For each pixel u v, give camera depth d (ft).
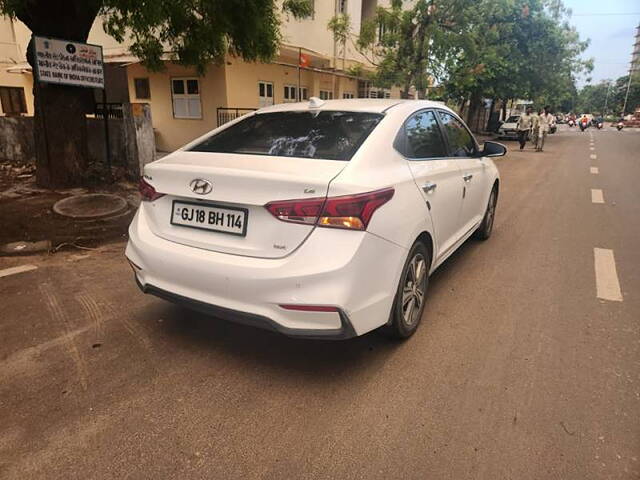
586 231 20.22
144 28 23.04
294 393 8.63
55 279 13.88
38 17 21.97
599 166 45.62
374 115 10.64
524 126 63.36
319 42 53.57
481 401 8.43
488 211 18.12
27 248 16.47
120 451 7.16
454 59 44.19
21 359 9.61
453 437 7.52
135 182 26.73
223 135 11.40
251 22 25.95
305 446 7.31
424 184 10.57
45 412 8.01
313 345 10.34
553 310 12.21
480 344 10.43
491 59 51.42
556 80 86.07
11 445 7.26
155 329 10.93
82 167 24.75
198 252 8.98
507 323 11.45
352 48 60.03
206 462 6.97
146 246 9.65
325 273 7.89
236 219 8.67
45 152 23.76
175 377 9.08
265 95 48.93
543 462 7.01
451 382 9.00
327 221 7.98
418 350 10.15
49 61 22.00
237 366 9.50
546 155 57.36
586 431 7.66
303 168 8.54
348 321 8.08
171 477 6.69
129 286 13.41
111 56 44.57
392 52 43.91
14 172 28.45
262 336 10.70
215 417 7.96
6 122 31.45
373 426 7.77
